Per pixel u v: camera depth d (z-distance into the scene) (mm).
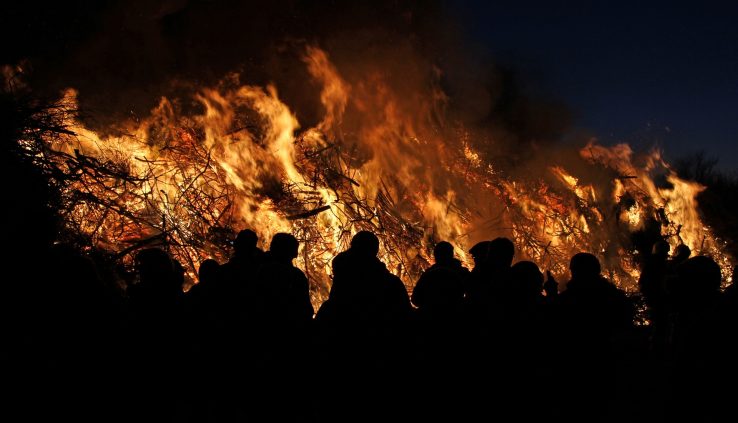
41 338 4039
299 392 4781
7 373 3961
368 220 9781
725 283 12609
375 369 4488
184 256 8406
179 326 4621
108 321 4277
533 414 4164
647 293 7555
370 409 4465
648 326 9344
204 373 4684
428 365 4223
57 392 4055
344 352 4523
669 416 4305
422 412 4242
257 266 5207
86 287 4246
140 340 4516
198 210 8984
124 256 7930
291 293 4695
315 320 4727
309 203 9828
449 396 4172
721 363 4031
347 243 9570
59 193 7285
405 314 4621
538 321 4285
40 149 7332
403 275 9719
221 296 4852
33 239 4539
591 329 4234
